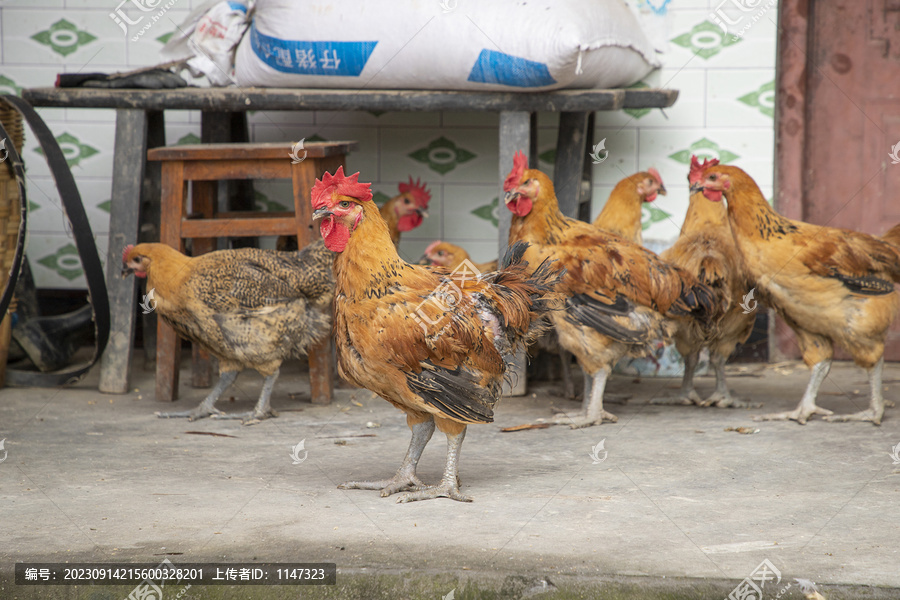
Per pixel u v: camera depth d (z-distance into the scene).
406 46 4.36
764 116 5.51
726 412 4.38
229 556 2.39
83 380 5.07
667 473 3.25
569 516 2.75
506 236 4.63
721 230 4.36
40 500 2.91
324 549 2.44
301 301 4.13
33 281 5.39
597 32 4.23
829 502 2.88
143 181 4.72
